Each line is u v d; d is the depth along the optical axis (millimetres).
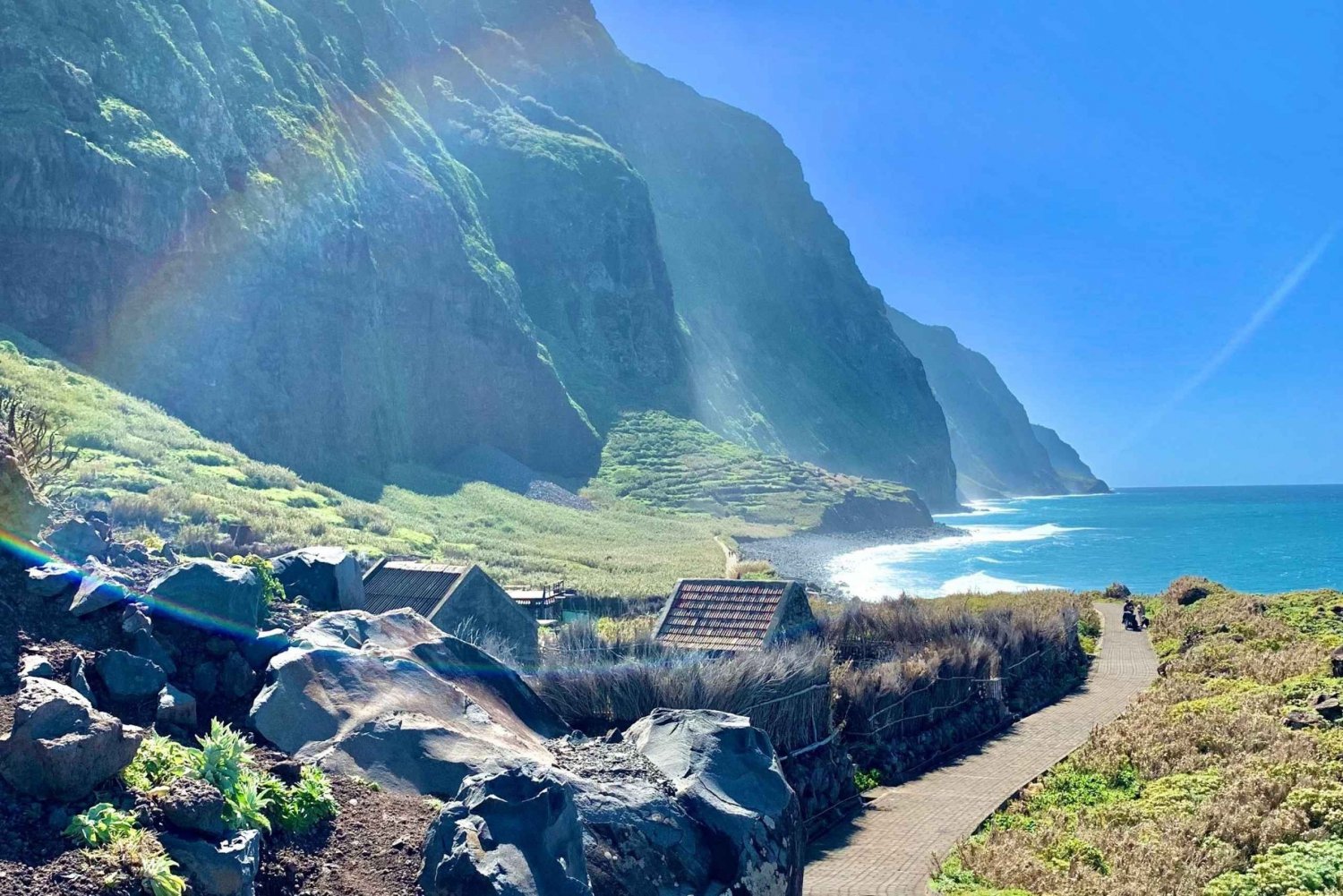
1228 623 35938
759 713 14656
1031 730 24172
